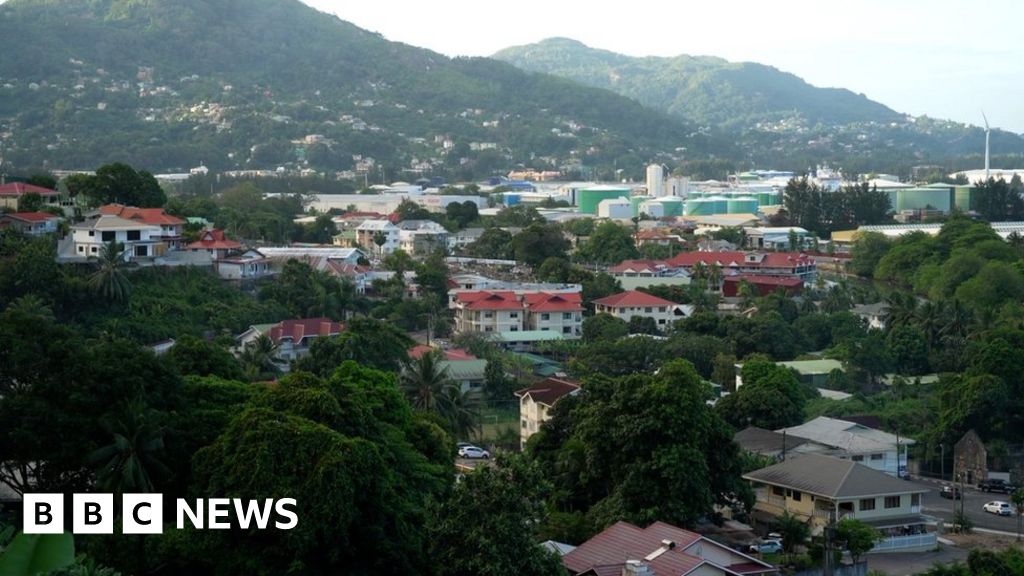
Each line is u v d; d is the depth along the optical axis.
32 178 180.38
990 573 71.75
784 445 99.75
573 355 150.38
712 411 82.81
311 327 139.88
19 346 66.25
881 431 108.00
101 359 67.12
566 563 64.31
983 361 116.06
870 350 143.75
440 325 161.38
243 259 155.00
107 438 64.19
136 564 56.94
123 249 137.88
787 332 155.62
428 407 106.06
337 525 57.47
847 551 78.31
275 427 59.28
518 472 61.69
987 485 104.44
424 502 65.38
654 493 76.69
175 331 132.75
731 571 61.69
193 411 68.50
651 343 146.25
